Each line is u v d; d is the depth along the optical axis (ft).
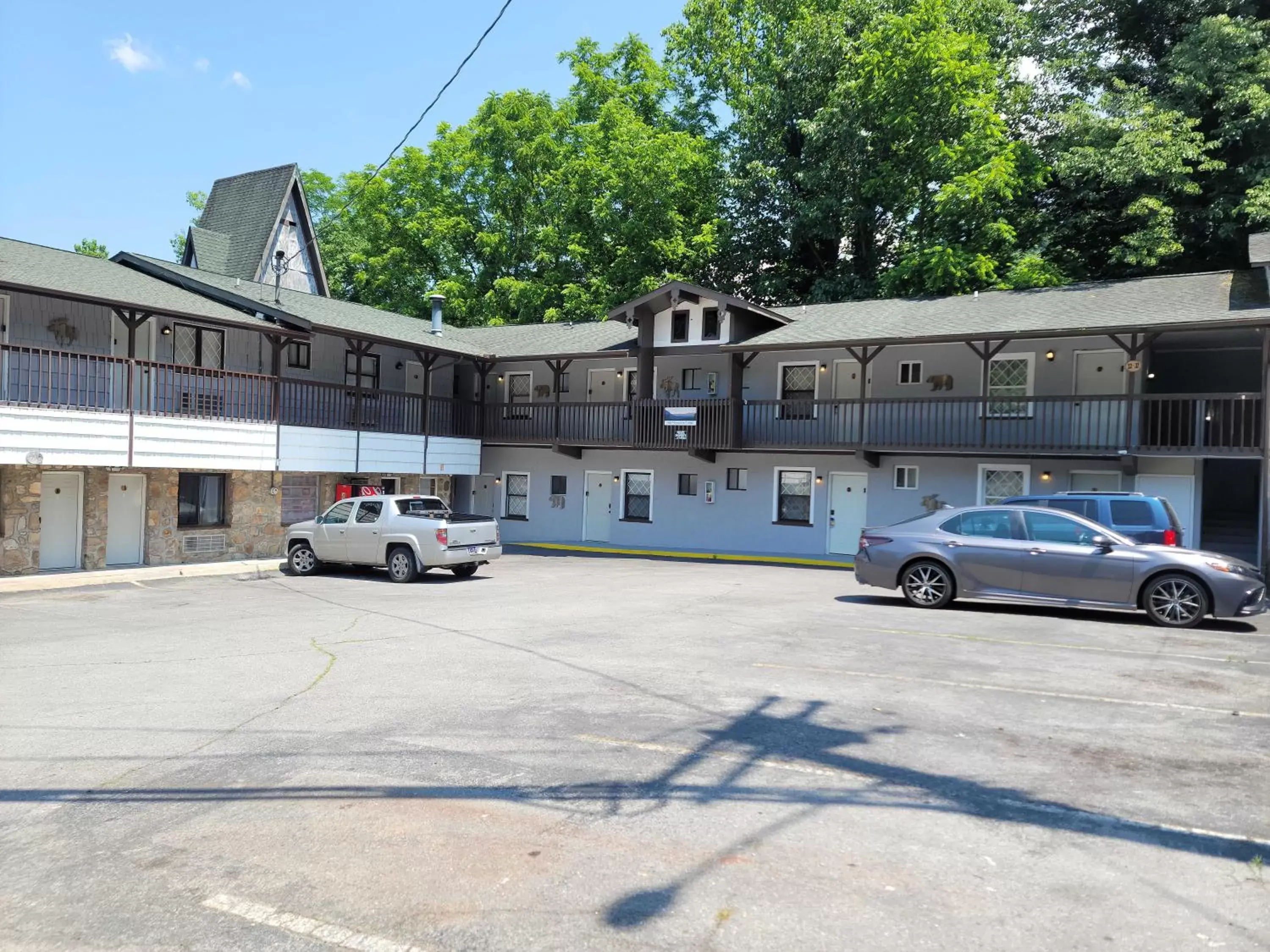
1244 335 61.67
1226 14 86.58
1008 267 93.35
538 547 88.74
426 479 93.61
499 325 112.06
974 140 89.86
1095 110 89.10
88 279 60.85
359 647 32.04
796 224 106.42
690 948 11.03
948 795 16.40
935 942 11.12
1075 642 32.09
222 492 70.85
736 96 118.11
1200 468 62.80
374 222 130.00
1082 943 11.13
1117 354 64.75
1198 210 83.20
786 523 79.00
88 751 19.48
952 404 70.33
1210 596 35.17
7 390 55.26
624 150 108.17
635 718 21.62
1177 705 22.90
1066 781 17.16
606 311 107.24
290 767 18.19
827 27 104.27
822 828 14.88
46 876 13.33
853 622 37.22
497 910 12.09
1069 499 44.86
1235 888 12.67
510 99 124.36
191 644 33.35
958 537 40.75
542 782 17.13
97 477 61.62
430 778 17.43
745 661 28.76
